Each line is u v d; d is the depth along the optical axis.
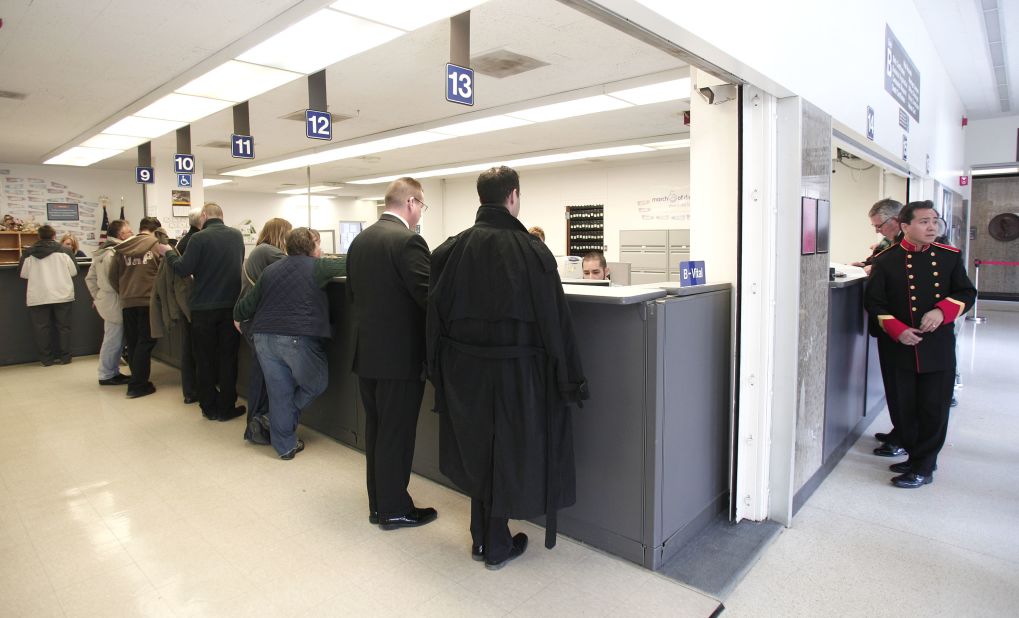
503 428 1.97
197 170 8.72
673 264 8.05
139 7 3.12
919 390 3.01
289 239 3.23
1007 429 3.88
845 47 3.09
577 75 4.48
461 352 2.04
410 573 2.16
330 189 11.98
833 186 5.55
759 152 2.46
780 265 2.50
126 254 4.61
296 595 2.02
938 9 5.08
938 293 2.94
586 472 2.32
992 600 2.01
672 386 2.20
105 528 2.51
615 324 2.18
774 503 2.60
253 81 4.30
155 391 4.87
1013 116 9.09
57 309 5.96
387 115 5.79
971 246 11.41
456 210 11.37
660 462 2.15
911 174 5.15
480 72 4.39
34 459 3.31
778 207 2.49
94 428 3.87
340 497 2.82
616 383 2.20
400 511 2.49
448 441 2.19
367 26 3.22
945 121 6.75
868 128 3.55
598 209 9.29
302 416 3.95
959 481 3.06
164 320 4.37
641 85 4.50
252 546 2.36
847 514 2.68
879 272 3.14
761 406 2.53
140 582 2.10
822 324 2.84
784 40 2.35
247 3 3.07
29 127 6.21
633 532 2.21
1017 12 5.16
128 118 5.53
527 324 1.97
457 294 2.03
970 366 5.79
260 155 8.20
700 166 2.62
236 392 4.34
